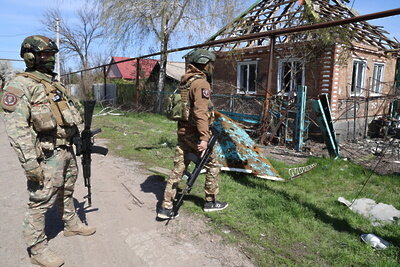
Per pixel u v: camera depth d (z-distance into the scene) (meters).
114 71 43.16
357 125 11.59
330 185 4.95
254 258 2.78
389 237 3.17
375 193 4.61
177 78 21.39
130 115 15.49
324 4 12.25
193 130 3.28
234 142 5.29
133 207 3.88
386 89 13.59
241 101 12.97
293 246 3.00
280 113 9.06
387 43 13.30
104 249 2.91
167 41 16.52
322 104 6.75
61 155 2.57
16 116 2.20
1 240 3.04
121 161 6.15
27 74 2.37
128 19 16.33
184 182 4.73
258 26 13.68
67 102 2.60
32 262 2.63
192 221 3.47
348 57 10.48
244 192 4.33
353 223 3.54
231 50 13.80
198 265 2.68
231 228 3.31
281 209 3.72
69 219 3.06
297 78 11.82
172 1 15.53
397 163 6.86
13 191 4.39
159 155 6.60
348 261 2.75
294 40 11.33
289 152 7.80
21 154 2.22
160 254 2.84
